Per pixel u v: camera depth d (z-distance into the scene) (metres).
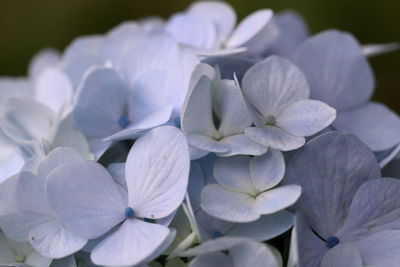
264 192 0.35
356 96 0.40
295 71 0.37
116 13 0.81
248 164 0.36
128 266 0.34
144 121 0.38
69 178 0.35
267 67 0.37
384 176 0.39
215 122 0.37
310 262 0.35
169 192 0.35
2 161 0.39
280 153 0.36
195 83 0.35
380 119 0.40
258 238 0.35
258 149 0.36
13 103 0.40
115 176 0.36
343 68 0.40
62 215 0.35
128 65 0.40
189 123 0.36
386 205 0.36
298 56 0.40
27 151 0.38
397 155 0.38
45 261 0.36
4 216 0.36
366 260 0.36
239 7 0.74
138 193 0.36
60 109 0.39
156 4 0.80
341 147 0.36
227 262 0.35
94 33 0.82
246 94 0.37
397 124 0.39
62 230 0.36
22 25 0.83
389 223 0.36
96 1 0.81
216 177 0.36
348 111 0.40
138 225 0.35
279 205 0.34
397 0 0.74
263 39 0.42
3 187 0.36
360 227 0.36
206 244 0.34
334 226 0.36
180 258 0.36
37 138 0.39
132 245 0.35
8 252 0.36
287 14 0.46
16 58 0.82
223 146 0.36
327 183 0.36
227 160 0.36
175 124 0.37
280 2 0.73
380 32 0.75
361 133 0.40
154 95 0.39
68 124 0.38
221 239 0.34
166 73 0.39
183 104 0.35
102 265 0.34
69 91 0.41
